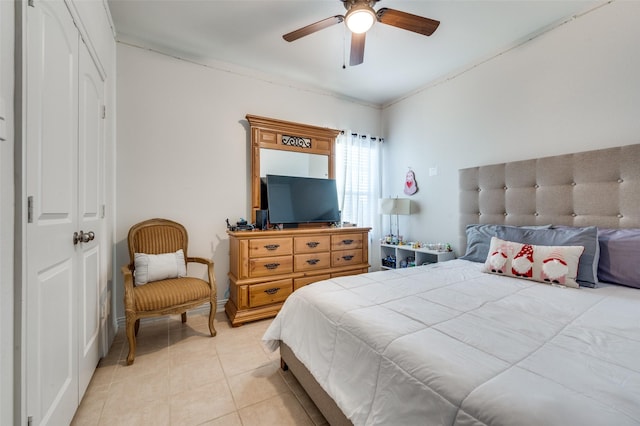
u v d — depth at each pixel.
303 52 2.75
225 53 2.77
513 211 2.48
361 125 3.91
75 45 1.40
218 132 2.92
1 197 0.82
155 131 2.63
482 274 2.03
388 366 0.96
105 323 2.01
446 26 2.33
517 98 2.54
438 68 3.05
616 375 0.77
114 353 2.02
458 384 0.76
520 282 1.81
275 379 1.72
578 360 0.86
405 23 1.90
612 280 1.76
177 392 1.59
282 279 2.71
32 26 0.98
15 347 0.87
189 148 2.78
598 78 2.06
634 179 1.84
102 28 1.96
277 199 3.06
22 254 0.90
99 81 1.89
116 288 2.46
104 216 2.03
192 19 2.28
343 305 1.37
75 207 1.41
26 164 0.93
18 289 0.89
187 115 2.77
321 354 1.33
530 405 0.65
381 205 3.59
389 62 2.93
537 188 2.33
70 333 1.32
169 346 2.13
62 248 1.23
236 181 3.02
